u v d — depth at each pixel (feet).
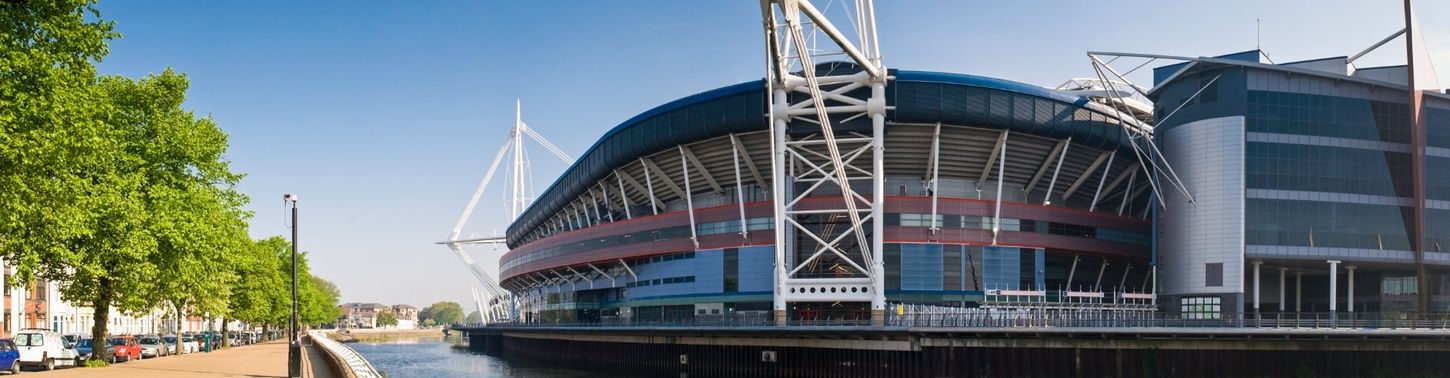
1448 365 155.22
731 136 230.27
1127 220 249.34
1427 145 206.69
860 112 219.00
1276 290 245.04
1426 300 201.26
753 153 239.71
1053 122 224.33
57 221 85.92
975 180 246.06
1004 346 159.02
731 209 241.96
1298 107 206.08
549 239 319.88
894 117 217.36
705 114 231.30
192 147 123.95
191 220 121.49
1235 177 204.23
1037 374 157.17
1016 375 157.69
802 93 226.79
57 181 83.41
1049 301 234.17
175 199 118.42
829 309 221.46
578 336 262.47
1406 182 205.87
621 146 259.39
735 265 237.86
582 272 308.81
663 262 261.44
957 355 160.66
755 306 234.79
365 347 422.41
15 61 74.13
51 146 77.20
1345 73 216.54
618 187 289.33
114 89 118.93
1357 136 206.39
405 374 232.94
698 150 244.63
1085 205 263.90
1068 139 229.04
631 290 278.67
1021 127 221.87
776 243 213.87
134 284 122.72
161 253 119.85
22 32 78.18
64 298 130.93
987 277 224.94
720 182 259.19
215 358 162.40
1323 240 201.98
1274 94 206.08
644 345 223.10
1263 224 202.08
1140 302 233.96
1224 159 206.18
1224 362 154.30
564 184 327.06
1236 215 203.00
